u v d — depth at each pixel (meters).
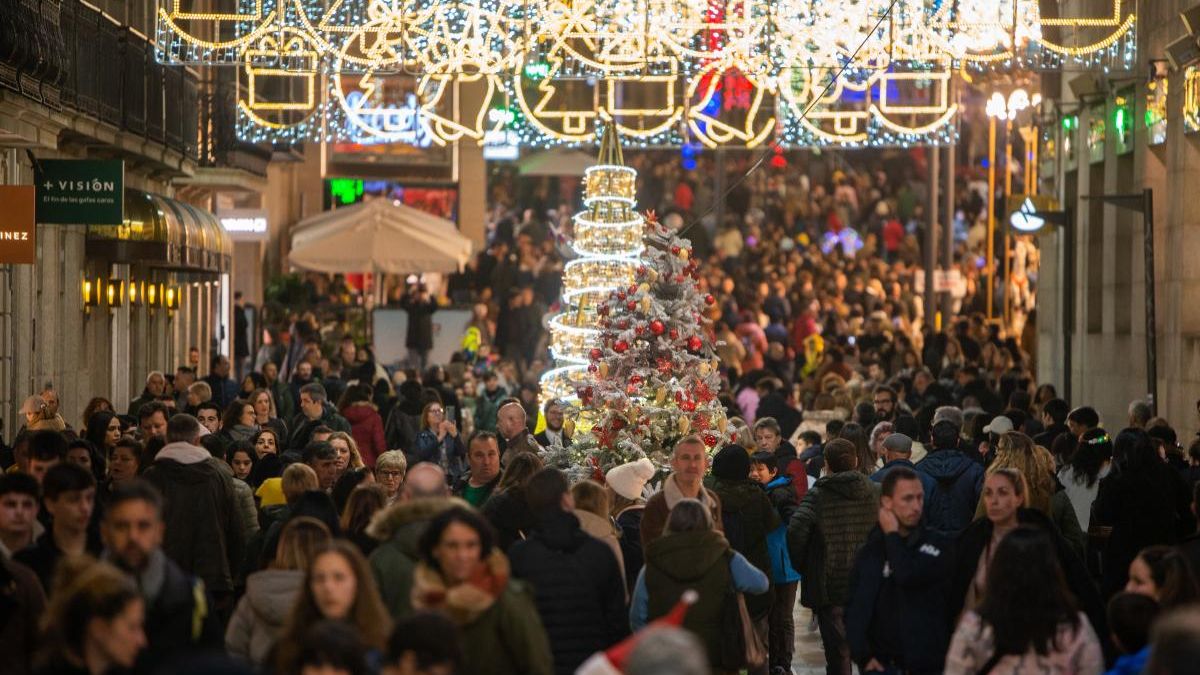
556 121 45.50
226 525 18.23
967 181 75.19
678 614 10.70
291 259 49.72
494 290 60.25
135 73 36.03
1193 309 33.25
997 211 70.44
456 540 11.75
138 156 37.75
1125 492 18.83
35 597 12.64
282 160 52.38
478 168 64.25
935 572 14.15
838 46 35.06
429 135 38.03
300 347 47.47
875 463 24.30
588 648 13.70
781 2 35.09
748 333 51.94
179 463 17.98
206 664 8.15
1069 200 43.00
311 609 11.24
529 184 76.56
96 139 34.03
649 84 53.59
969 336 46.06
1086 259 40.84
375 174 63.62
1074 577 14.27
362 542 14.99
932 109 39.19
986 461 23.89
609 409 23.08
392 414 30.25
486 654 11.66
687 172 78.19
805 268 65.06
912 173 77.00
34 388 32.16
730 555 15.16
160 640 11.57
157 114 37.78
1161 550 12.43
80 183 29.62
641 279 23.75
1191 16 31.00
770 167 78.12
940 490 19.50
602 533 15.60
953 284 56.97
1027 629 11.94
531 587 12.26
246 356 53.81
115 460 18.95
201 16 34.06
